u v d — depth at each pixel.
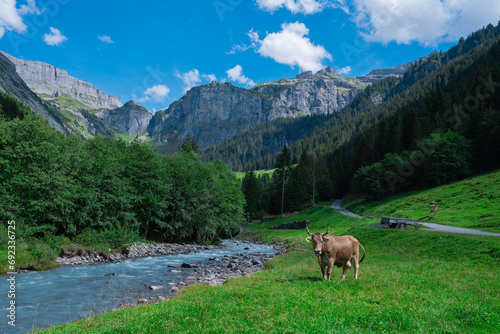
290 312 7.86
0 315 12.62
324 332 6.35
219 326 7.11
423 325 6.62
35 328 10.89
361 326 6.86
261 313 7.94
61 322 11.73
